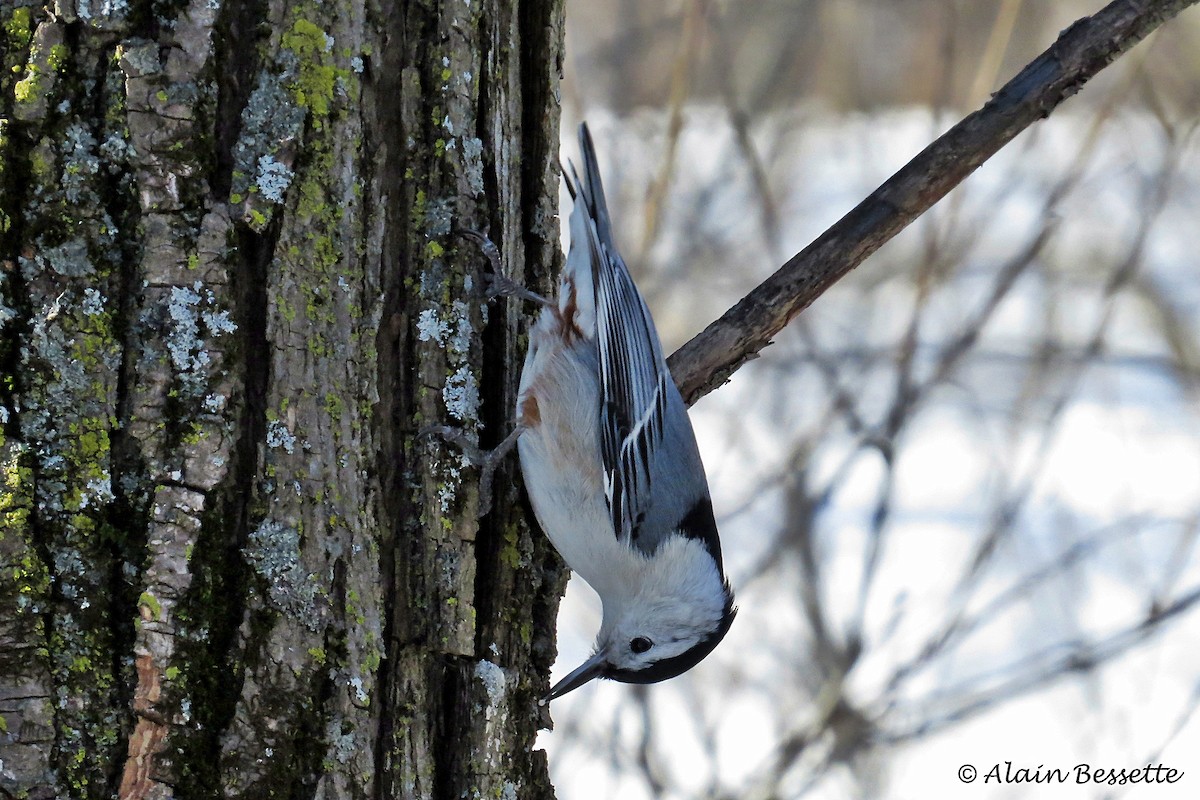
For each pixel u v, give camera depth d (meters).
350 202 5.11
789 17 16.53
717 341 6.90
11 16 4.70
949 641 10.22
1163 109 13.34
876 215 6.45
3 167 4.65
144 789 4.64
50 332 4.66
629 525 7.21
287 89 4.95
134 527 4.72
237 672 4.79
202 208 4.81
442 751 5.40
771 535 12.00
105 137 4.73
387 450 5.33
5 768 4.54
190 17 4.79
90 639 4.65
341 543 5.01
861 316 14.13
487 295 5.71
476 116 5.62
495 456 5.96
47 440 4.66
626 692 10.30
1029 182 14.79
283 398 4.92
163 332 4.76
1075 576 11.25
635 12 16.34
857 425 11.29
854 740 9.75
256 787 4.79
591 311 6.91
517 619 6.13
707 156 14.99
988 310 11.09
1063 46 6.20
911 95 16.75
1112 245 14.65
